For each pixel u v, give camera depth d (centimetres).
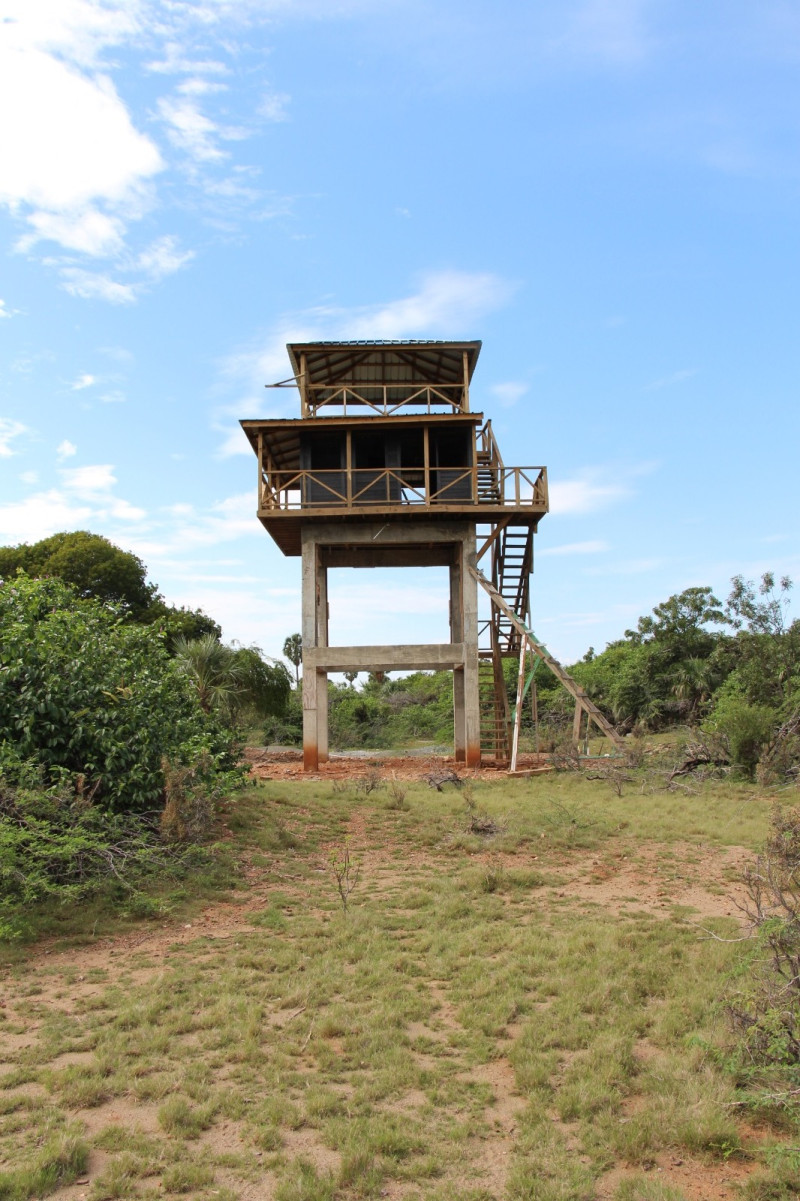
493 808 1524
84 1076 541
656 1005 663
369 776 1808
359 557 2689
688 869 1119
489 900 970
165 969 745
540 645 2212
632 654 5159
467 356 2348
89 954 785
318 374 2484
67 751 1082
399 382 2544
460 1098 528
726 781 1881
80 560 3697
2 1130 481
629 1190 429
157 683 1319
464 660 2314
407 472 2444
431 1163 455
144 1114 503
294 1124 493
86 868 951
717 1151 474
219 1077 549
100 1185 432
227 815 1362
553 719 3697
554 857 1198
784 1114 507
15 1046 589
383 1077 548
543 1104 517
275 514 2252
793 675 2450
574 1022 629
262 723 3847
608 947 782
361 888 1035
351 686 6412
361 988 700
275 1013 655
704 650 4738
